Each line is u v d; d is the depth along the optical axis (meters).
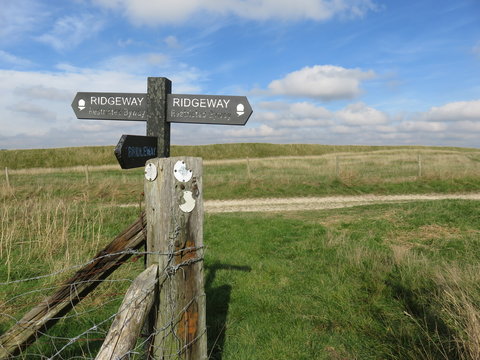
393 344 3.17
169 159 1.88
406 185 16.30
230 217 9.45
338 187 16.14
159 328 1.93
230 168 24.56
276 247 6.59
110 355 1.54
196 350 2.05
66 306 2.10
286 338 3.34
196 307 2.03
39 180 16.64
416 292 4.12
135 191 14.55
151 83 2.72
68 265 5.19
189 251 1.97
